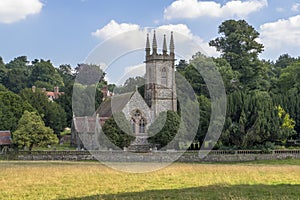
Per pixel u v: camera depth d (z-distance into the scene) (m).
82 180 34.12
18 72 153.88
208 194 27.16
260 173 38.97
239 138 62.34
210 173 38.94
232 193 27.42
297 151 60.06
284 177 35.94
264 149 60.81
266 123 62.16
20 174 38.03
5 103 79.75
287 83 89.81
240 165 50.66
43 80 158.50
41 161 55.78
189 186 30.98
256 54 95.69
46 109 91.00
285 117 65.25
